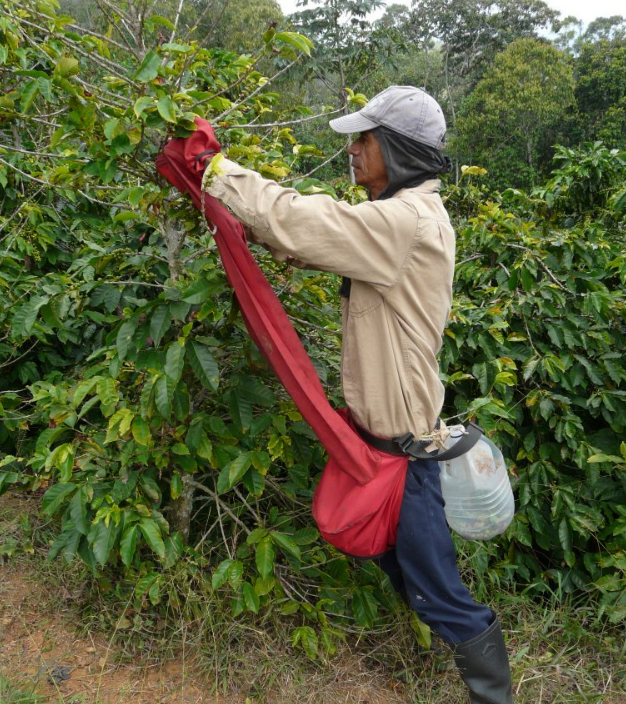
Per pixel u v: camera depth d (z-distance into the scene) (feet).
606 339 9.04
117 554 7.03
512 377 7.98
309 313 7.38
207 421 6.70
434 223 5.40
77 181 6.57
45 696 6.01
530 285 8.99
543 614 7.93
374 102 5.70
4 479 7.11
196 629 6.88
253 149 6.85
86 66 7.70
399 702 6.66
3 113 5.69
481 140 80.59
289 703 6.43
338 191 8.86
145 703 6.17
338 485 5.80
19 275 9.95
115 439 6.39
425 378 5.65
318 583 7.52
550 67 78.23
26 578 7.59
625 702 6.89
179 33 7.46
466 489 5.97
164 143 5.74
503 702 5.92
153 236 8.71
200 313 6.19
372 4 45.50
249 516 8.07
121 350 6.22
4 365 9.68
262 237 5.27
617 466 8.47
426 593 5.74
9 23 6.44
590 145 11.67
